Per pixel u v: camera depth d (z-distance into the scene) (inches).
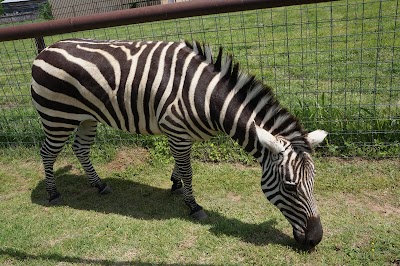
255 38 321.7
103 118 140.0
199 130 128.6
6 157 196.5
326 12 389.1
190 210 143.2
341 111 181.0
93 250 127.7
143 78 127.5
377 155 163.3
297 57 269.0
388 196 142.2
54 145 148.2
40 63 136.0
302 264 114.7
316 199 143.7
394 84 216.4
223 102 120.4
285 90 220.1
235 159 174.1
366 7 379.2
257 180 159.6
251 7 103.6
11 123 211.0
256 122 117.9
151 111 131.6
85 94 134.2
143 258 122.6
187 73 124.0
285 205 113.5
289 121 114.2
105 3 717.3
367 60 252.1
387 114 181.0
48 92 136.1
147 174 173.6
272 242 124.3
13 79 310.7
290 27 347.9
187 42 129.2
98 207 153.3
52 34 111.3
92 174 160.9
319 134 112.3
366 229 125.9
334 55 265.1
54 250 128.5
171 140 132.6
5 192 168.7
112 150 188.9
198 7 104.3
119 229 136.9
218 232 130.4
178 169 144.9
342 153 167.9
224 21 409.1
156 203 152.9
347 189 147.3
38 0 832.9
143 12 106.7
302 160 108.8
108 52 132.3
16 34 111.3
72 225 141.9
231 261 118.3
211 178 163.2
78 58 132.1
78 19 109.0
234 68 118.6
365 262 113.3
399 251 115.5
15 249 129.8
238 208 143.6
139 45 133.6
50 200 157.4
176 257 121.9
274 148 107.3
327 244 120.7
